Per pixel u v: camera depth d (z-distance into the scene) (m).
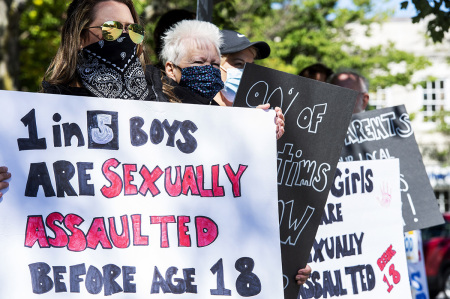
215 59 3.39
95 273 2.37
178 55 3.36
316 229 3.08
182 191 2.53
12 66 9.38
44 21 14.02
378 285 3.79
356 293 3.71
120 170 2.46
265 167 2.66
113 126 2.47
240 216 2.60
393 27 25.23
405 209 4.45
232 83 3.97
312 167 3.09
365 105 5.34
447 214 13.41
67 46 2.74
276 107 2.88
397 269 3.85
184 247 2.50
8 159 2.32
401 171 4.52
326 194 3.11
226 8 7.05
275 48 16.83
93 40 2.74
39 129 2.37
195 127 2.58
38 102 2.38
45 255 2.32
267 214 2.63
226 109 2.63
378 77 18.05
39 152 2.36
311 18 17.45
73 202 2.38
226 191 2.60
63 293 2.32
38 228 2.32
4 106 2.34
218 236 2.55
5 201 2.30
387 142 4.59
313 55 17.52
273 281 2.60
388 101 25.66
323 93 3.12
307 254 3.05
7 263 2.27
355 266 3.73
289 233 3.03
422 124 25.89
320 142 3.11
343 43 17.73
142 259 2.44
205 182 2.57
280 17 17.64
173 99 3.05
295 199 3.05
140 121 2.51
